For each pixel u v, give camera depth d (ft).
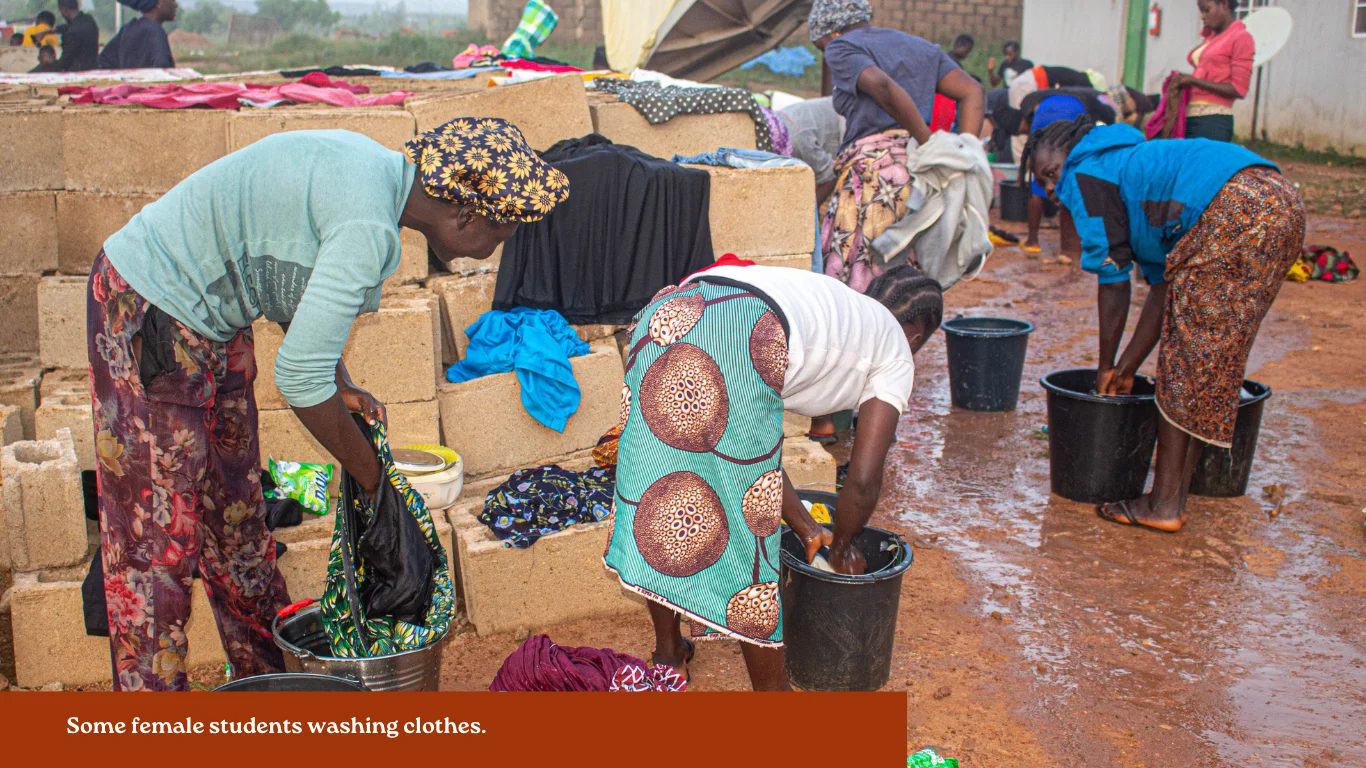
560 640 12.16
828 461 14.26
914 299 10.73
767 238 16.14
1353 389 20.72
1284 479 16.63
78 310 14.55
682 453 8.68
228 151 14.70
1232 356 13.85
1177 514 14.76
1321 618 12.47
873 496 9.80
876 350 9.39
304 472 12.64
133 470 8.78
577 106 16.08
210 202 8.30
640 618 12.70
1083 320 26.16
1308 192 41.81
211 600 10.47
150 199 15.16
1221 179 13.50
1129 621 12.44
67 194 15.15
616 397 14.85
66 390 14.05
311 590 11.96
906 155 17.30
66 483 11.37
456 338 14.90
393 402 13.34
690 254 15.30
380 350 13.12
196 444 9.04
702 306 8.78
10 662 11.59
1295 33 50.72
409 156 8.59
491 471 14.25
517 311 14.75
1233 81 30.71
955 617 12.58
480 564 11.97
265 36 127.85
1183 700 10.87
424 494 12.70
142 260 8.37
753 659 9.44
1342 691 11.02
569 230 14.67
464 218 8.69
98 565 11.01
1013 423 19.57
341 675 9.26
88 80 21.16
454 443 13.96
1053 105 30.73
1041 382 16.07
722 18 31.04
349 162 8.26
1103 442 15.38
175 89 16.17
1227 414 14.08
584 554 12.41
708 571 8.82
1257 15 37.40
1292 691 11.02
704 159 16.65
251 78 22.88
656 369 8.77
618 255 14.84
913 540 14.66
